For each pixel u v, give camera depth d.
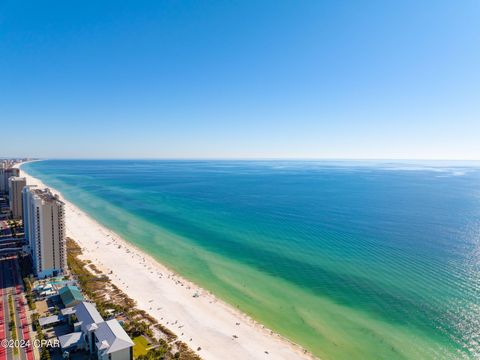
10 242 181.62
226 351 91.56
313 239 190.12
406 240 185.88
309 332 102.44
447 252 165.88
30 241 158.62
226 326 104.69
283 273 144.38
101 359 79.38
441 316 108.19
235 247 178.88
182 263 158.38
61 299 111.62
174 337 96.06
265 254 167.25
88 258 160.00
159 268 152.25
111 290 124.50
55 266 135.50
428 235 195.88
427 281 133.38
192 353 88.94
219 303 120.25
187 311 112.69
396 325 104.25
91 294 117.88
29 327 97.19
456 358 89.00
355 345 95.75
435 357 89.69
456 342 95.31
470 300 117.44
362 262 154.25
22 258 153.50
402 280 134.50
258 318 110.44
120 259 161.50
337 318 109.31
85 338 88.75
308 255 164.62
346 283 133.00
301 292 127.25
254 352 91.75
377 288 128.00
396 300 118.75
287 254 166.62
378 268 146.75
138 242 191.88
